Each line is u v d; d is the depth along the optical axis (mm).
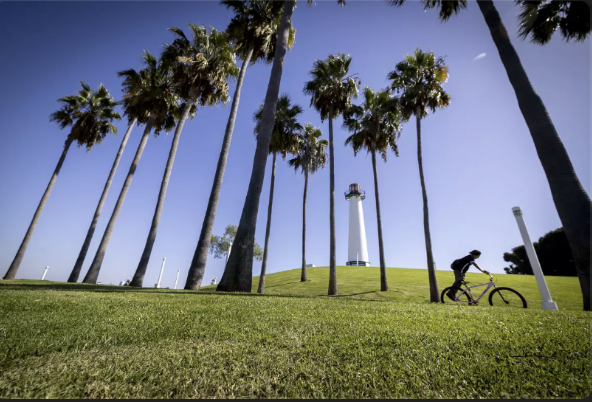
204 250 10617
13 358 1872
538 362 1915
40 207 17969
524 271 36625
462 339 2393
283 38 10617
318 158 23547
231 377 1628
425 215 14359
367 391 1501
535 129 5914
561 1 7523
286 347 2135
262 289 17172
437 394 1488
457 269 7594
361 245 42625
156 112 17859
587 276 4902
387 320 3131
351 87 17797
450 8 10555
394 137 19391
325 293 16672
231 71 15891
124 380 1581
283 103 19391
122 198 16156
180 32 15539
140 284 12141
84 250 16469
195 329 2596
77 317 3023
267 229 18578
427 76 16328
